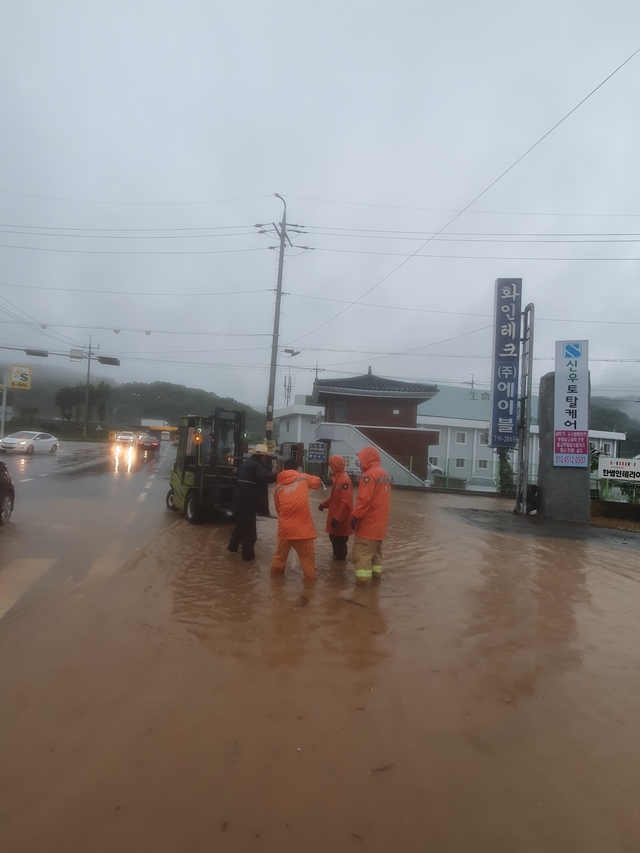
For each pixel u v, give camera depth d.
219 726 3.24
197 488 10.79
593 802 2.71
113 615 5.10
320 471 26.66
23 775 2.74
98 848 2.29
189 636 4.62
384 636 4.82
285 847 2.34
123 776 2.75
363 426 31.38
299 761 2.94
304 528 6.53
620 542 11.87
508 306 17.19
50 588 6.36
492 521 14.46
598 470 18.38
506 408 17.11
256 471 7.64
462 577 7.25
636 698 3.88
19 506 12.45
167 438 64.81
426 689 3.85
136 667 3.99
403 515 14.51
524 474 16.94
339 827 2.47
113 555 8.17
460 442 39.47
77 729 3.16
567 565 8.65
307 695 3.67
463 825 2.52
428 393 33.59
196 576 6.59
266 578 6.61
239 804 2.59
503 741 3.23
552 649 4.75
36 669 3.93
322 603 5.69
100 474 21.98
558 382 15.87
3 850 2.27
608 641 5.04
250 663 4.13
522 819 2.57
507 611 5.79
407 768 2.92
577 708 3.69
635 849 2.41
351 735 3.21
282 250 27.28
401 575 7.18
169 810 2.53
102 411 83.25
